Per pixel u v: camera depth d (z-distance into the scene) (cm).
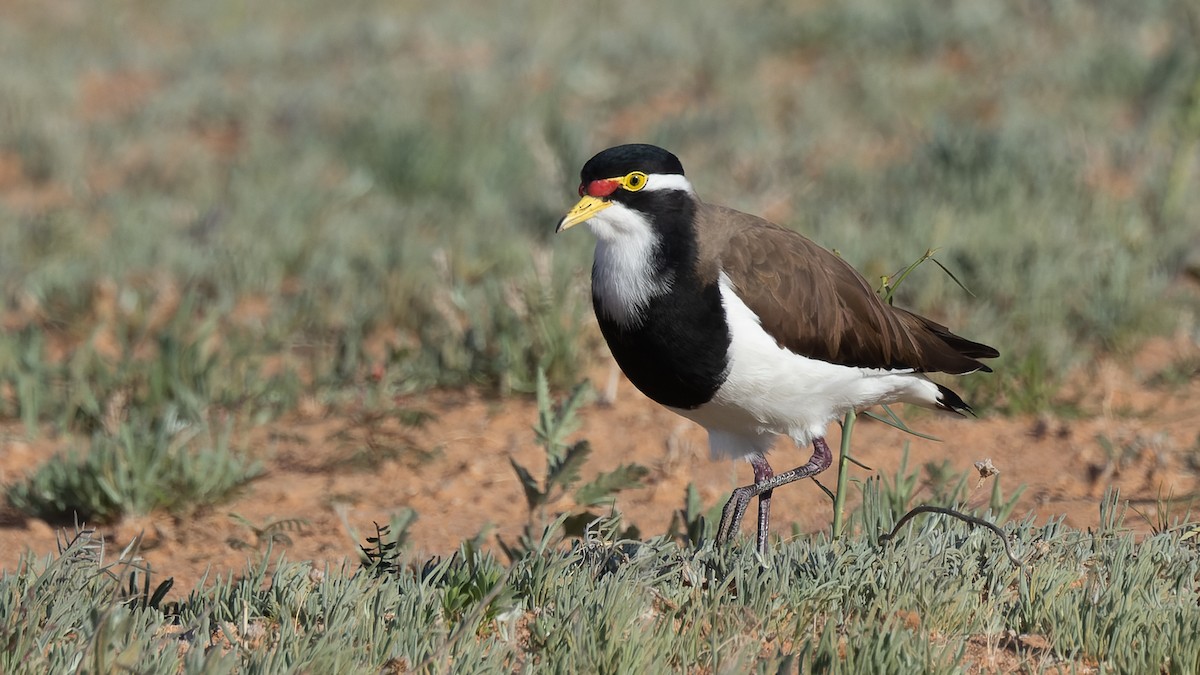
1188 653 642
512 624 704
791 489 1037
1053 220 1567
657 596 731
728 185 1872
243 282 1592
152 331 1451
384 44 2819
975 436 1127
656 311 794
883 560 745
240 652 668
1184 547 787
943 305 1380
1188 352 1287
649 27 2717
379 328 1455
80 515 1041
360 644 661
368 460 1140
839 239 1525
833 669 636
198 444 1162
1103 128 1962
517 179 2023
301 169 2084
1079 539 788
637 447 1152
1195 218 1602
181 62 2789
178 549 977
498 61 2616
